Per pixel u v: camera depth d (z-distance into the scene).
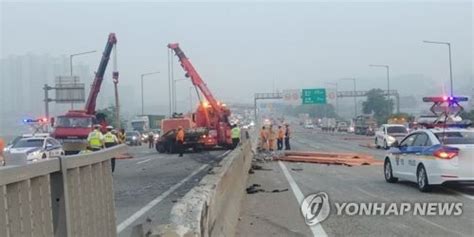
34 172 4.08
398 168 17.16
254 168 24.16
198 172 23.38
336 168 24.41
